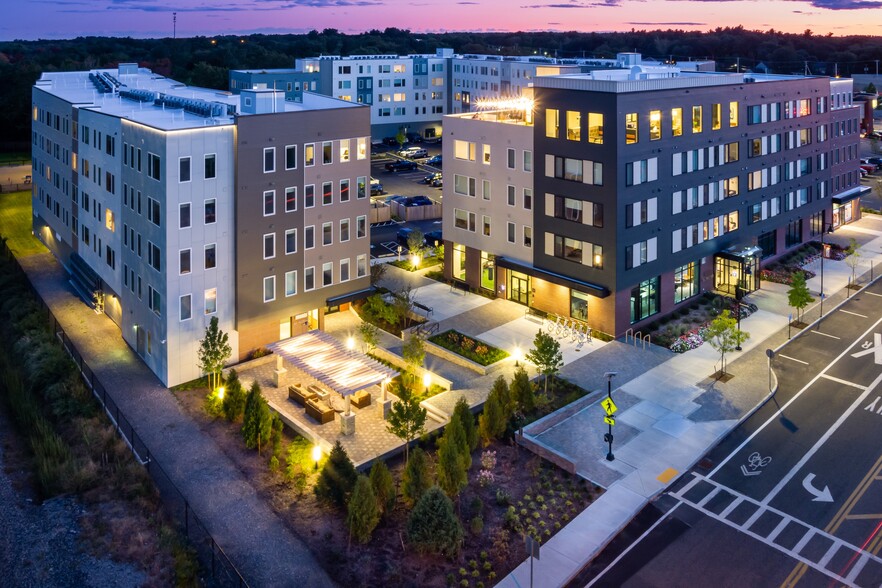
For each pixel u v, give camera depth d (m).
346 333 53.12
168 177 42.44
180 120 47.91
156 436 39.03
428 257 72.50
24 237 79.00
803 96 69.69
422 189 104.56
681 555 29.72
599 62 128.62
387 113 151.12
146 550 29.47
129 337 50.62
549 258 55.97
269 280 48.59
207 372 43.56
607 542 30.56
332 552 29.78
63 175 63.34
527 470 35.91
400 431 34.88
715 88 57.41
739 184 62.34
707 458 37.19
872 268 67.62
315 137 49.25
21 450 37.88
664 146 53.34
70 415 40.53
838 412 41.47
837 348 50.44
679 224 56.28
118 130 48.44
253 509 32.81
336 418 40.84
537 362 42.69
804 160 71.88
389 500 31.52
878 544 30.06
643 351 50.38
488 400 38.09
